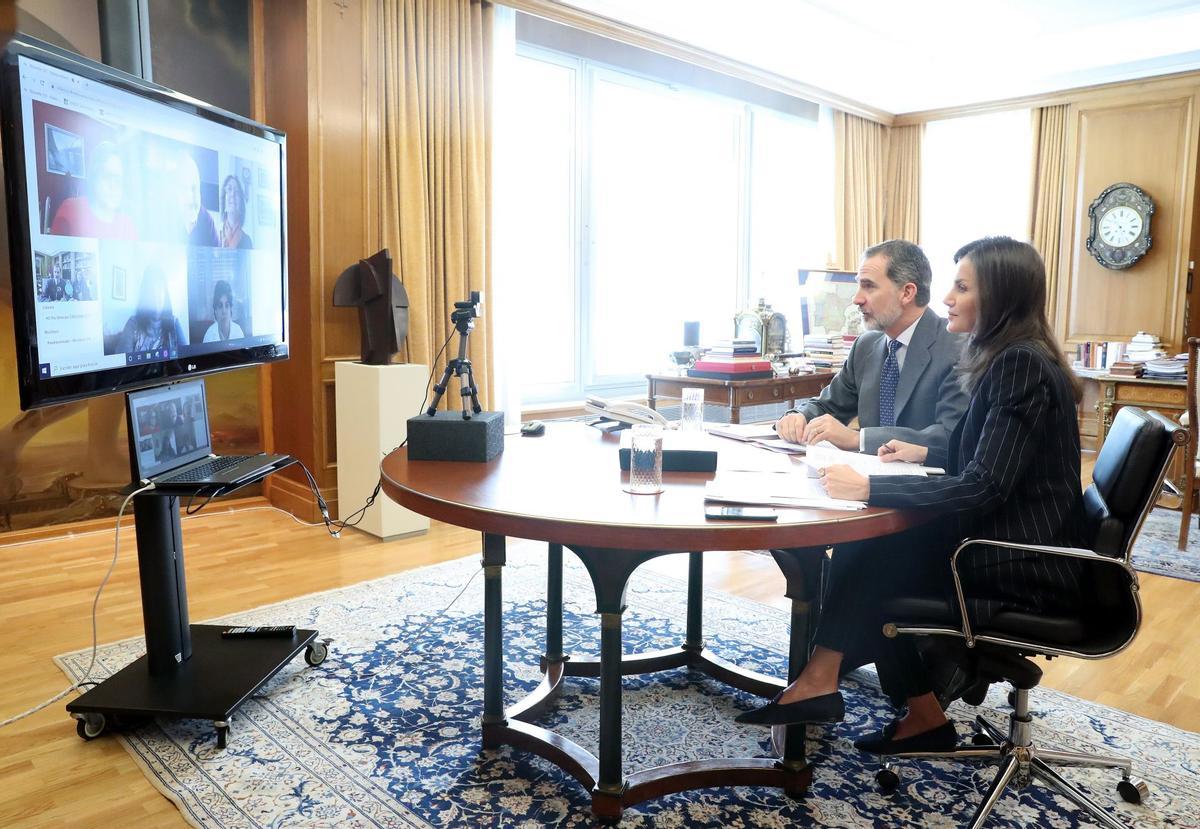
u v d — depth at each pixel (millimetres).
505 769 2125
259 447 4746
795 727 2002
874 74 7012
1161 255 6957
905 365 2729
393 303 4148
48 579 3482
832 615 2021
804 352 6352
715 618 3178
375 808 1942
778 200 7559
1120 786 2008
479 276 4926
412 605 3248
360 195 4461
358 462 4211
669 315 6742
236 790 2008
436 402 2377
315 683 2588
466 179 4875
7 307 3811
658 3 5395
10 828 1846
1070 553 1752
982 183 7922
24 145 1799
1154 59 6676
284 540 4105
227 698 2264
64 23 3818
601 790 1886
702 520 1631
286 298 3051
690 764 2010
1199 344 4070
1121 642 1739
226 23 4387
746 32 5996
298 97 4266
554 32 5617
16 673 2625
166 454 2352
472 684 2594
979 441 1883
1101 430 5004
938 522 2035
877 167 8188
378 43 4480
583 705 2482
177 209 2373
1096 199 7184
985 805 1853
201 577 3551
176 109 2354
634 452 1844
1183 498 4199
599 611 1865
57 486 4047
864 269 2732
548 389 5875
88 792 1999
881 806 1979
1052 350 1932
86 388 2010
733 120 7062
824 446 2387
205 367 2531
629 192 6348
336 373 4297
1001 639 1809
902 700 2135
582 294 6023
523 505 1740
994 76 7086
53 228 1896
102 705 2213
